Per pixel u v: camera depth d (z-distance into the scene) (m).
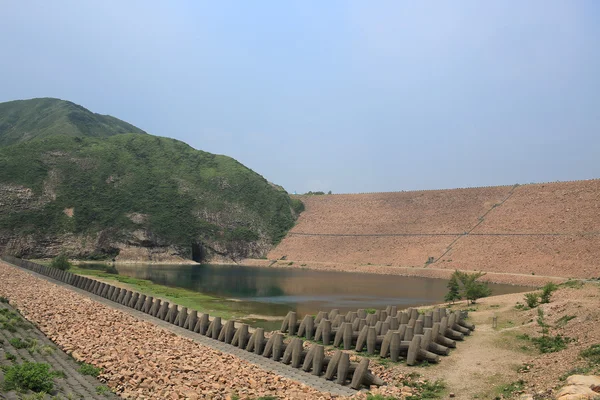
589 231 89.00
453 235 107.06
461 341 29.50
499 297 51.72
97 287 48.16
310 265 110.69
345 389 20.78
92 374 19.42
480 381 21.53
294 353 24.27
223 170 151.75
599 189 102.31
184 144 163.50
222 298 56.19
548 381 19.58
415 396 19.81
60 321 29.33
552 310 33.00
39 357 20.83
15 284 46.28
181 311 34.41
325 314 33.38
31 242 101.62
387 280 82.81
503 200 116.06
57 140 134.75
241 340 27.92
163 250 116.19
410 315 34.72
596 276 74.00
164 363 21.48
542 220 99.56
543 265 83.25
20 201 108.38
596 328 25.98
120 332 27.69
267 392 18.77
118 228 113.50
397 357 25.44
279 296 59.25
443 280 83.62
